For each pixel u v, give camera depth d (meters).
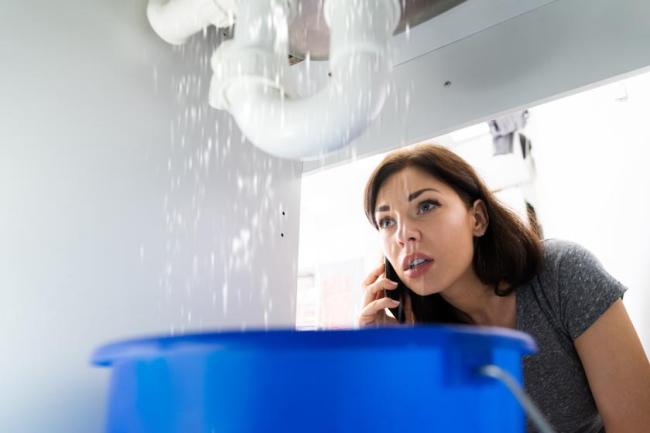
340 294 1.15
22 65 0.52
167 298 0.60
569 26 0.62
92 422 0.51
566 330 0.65
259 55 0.50
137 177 0.60
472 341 0.25
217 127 0.69
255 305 0.71
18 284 0.48
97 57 0.58
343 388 0.23
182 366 0.25
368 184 0.75
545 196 1.01
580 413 0.65
